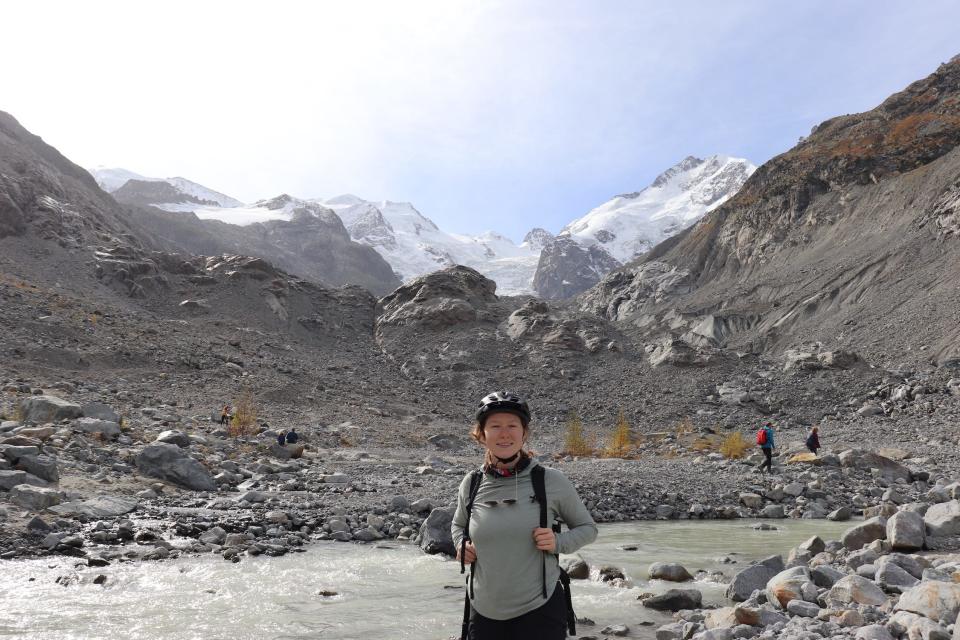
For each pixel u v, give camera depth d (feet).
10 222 218.38
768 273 298.35
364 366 204.64
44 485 43.04
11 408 77.92
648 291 366.43
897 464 77.77
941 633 17.85
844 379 164.25
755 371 181.88
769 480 69.97
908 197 266.77
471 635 11.84
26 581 27.43
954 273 200.75
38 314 145.48
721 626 22.00
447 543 36.65
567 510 11.99
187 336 171.83
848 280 234.99
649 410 165.07
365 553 36.42
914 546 33.22
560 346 212.64
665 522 52.95
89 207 307.17
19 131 404.36
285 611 24.93
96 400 97.04
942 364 158.92
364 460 85.51
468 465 87.81
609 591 29.73
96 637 21.20
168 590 27.22
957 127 297.53
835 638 19.31
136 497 46.47
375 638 21.91
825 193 321.93
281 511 43.78
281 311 233.35
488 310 252.01
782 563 31.42
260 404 129.59
